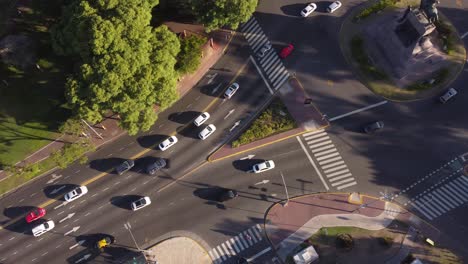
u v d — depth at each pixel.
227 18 89.62
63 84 95.00
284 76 97.44
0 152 91.94
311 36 100.94
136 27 78.62
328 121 93.00
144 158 91.81
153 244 85.75
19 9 97.88
